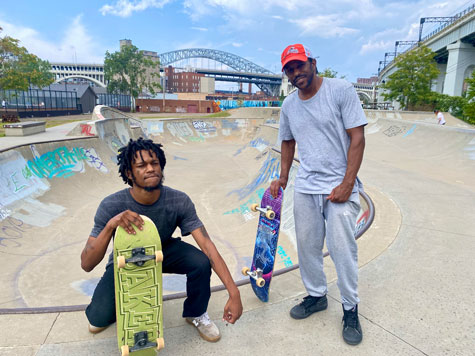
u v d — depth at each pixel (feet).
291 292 8.69
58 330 7.17
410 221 14.48
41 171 34.53
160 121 93.40
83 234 27.22
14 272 20.39
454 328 7.20
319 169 6.92
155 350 6.07
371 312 7.78
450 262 10.38
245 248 24.13
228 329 7.27
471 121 86.79
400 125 53.26
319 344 6.79
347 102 6.49
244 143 99.09
